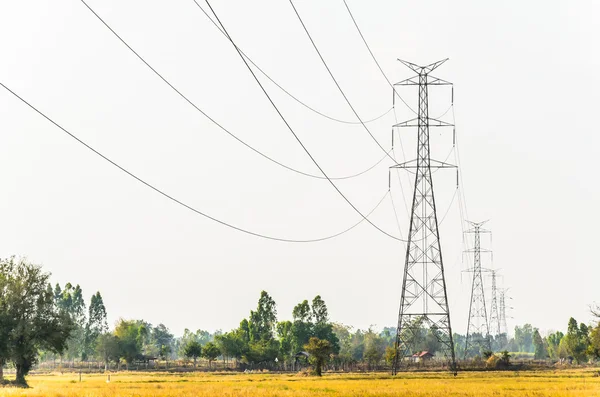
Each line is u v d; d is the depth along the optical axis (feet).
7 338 382.42
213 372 609.83
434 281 400.88
